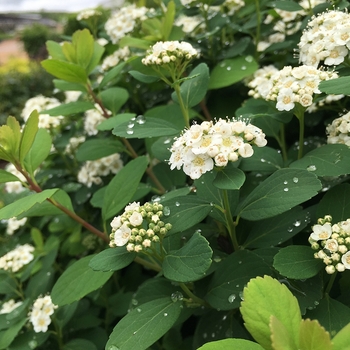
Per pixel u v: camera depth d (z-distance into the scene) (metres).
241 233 0.16
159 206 0.13
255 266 0.13
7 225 0.30
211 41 0.24
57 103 0.30
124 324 0.12
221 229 0.16
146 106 0.27
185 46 0.17
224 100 0.24
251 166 0.16
